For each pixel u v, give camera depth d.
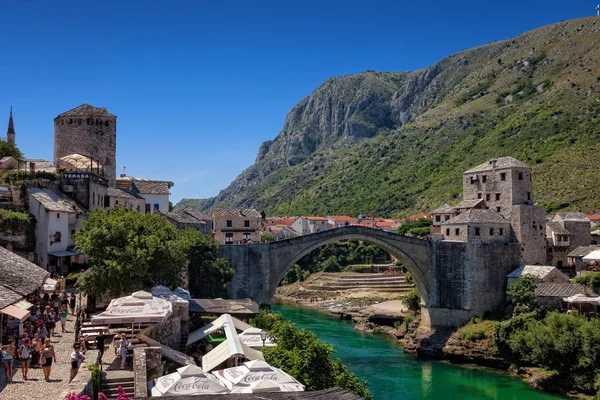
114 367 35.28
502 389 65.75
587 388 62.28
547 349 65.88
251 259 85.50
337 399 22.17
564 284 79.44
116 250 49.66
